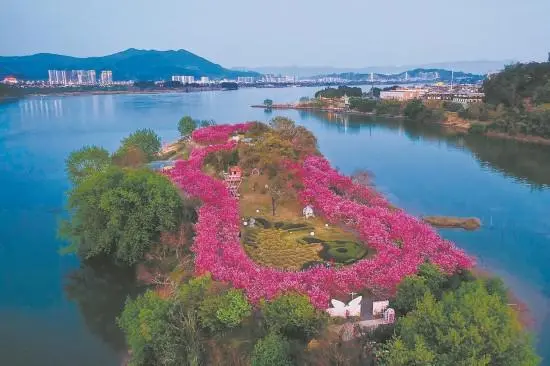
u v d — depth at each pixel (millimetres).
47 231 75000
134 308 39875
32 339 45844
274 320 37750
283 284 43469
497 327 30828
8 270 60750
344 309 42688
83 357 42844
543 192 99812
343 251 58781
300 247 60281
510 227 77875
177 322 37062
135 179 60031
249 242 61719
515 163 131000
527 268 62281
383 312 42875
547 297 54125
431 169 122688
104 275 58500
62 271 60562
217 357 36125
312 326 37969
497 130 185000
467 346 29547
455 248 56344
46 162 125750
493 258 65312
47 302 52844
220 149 98062
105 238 56875
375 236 56656
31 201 90500
